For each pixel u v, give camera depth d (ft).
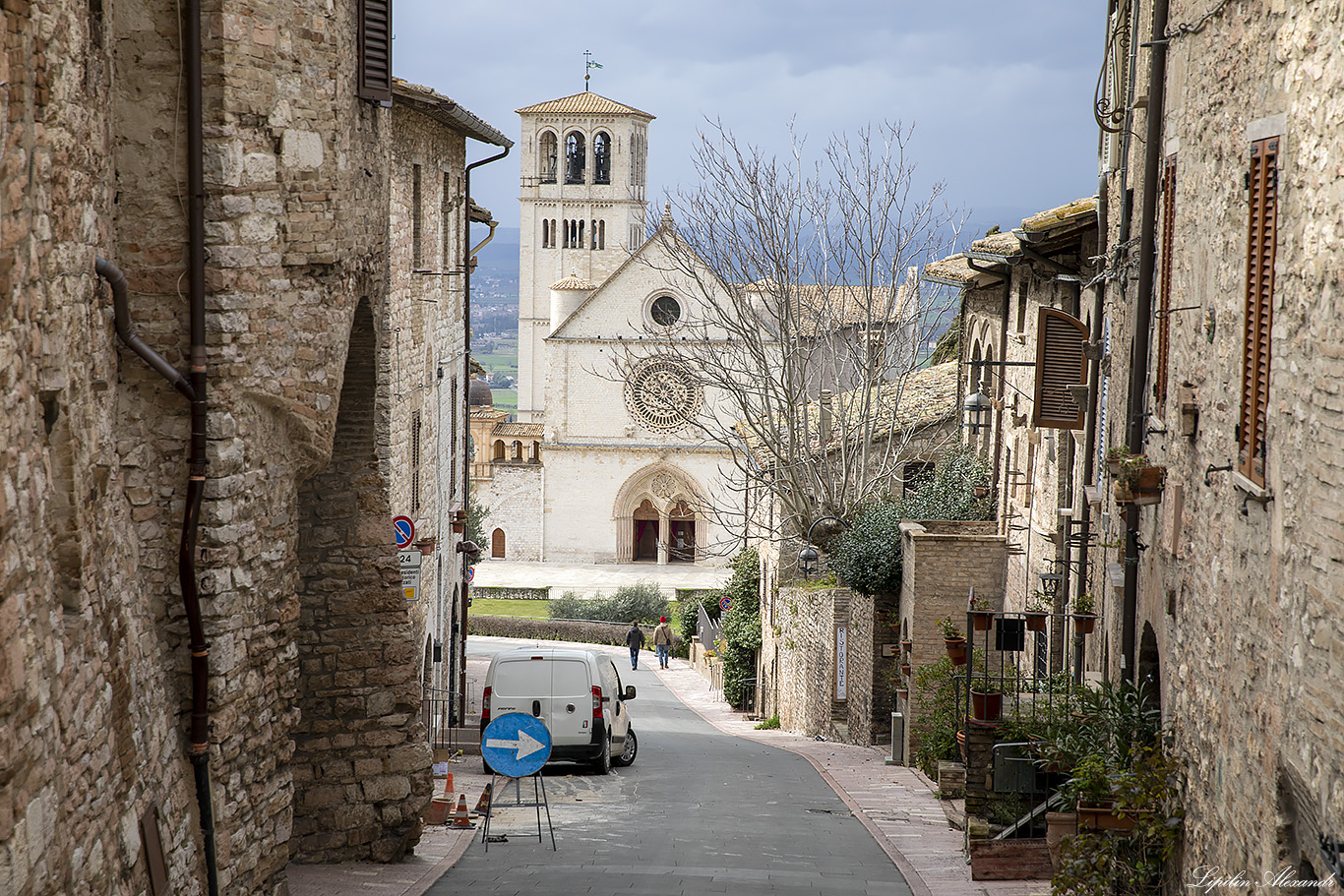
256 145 35.65
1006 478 88.84
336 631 48.24
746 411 120.47
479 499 280.51
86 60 27.86
